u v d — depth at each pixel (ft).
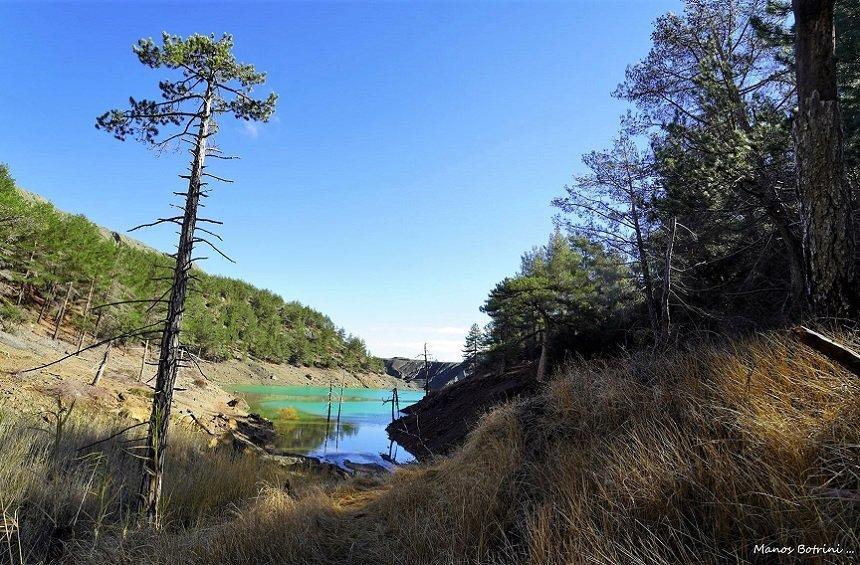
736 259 35.70
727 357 13.47
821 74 18.03
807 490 7.72
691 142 30.81
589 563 8.42
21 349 68.44
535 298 61.67
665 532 8.85
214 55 22.63
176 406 58.39
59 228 120.98
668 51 38.75
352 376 345.51
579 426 16.16
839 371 9.78
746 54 37.88
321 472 43.50
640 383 16.49
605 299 55.26
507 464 16.52
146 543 15.69
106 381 60.18
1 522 15.84
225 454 38.29
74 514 18.66
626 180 41.11
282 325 352.69
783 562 7.01
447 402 80.43
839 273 16.74
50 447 23.86
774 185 25.61
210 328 222.28
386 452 66.28
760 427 9.37
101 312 116.16
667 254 27.22
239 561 13.89
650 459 10.85
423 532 13.98
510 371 71.10
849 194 17.74
